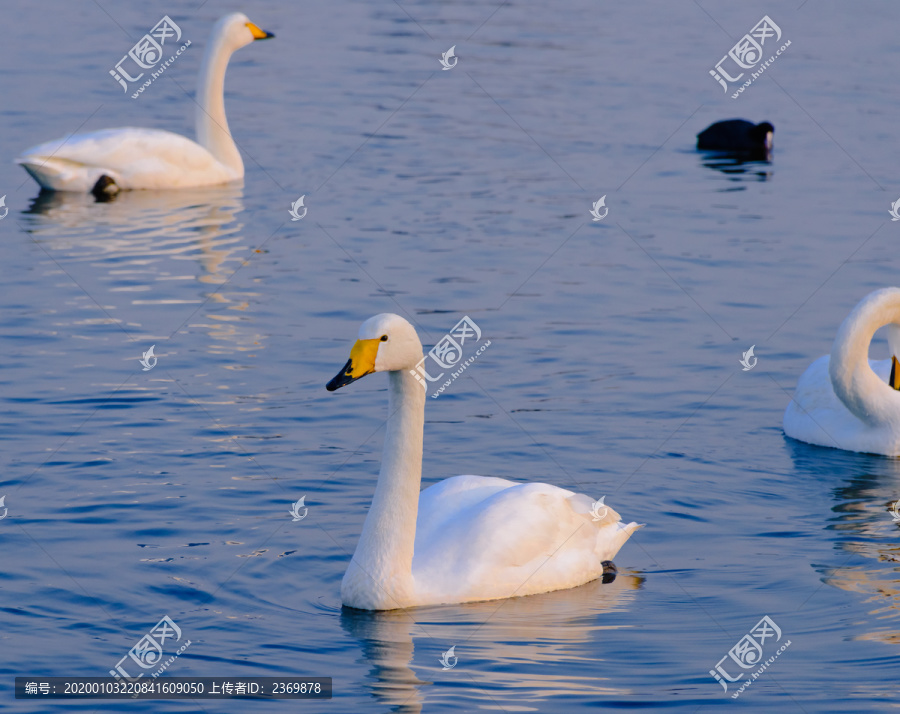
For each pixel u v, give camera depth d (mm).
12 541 9570
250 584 9062
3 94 26922
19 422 11898
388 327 8531
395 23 36938
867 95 28969
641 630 8469
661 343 14594
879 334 16047
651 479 11188
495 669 7832
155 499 10383
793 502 10891
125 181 21531
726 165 23828
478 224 19125
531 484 9633
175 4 39125
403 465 8766
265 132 24719
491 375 13516
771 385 13578
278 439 11727
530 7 40750
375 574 8711
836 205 20750
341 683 7613
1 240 18234
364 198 20484
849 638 8328
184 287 16172
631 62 32344
